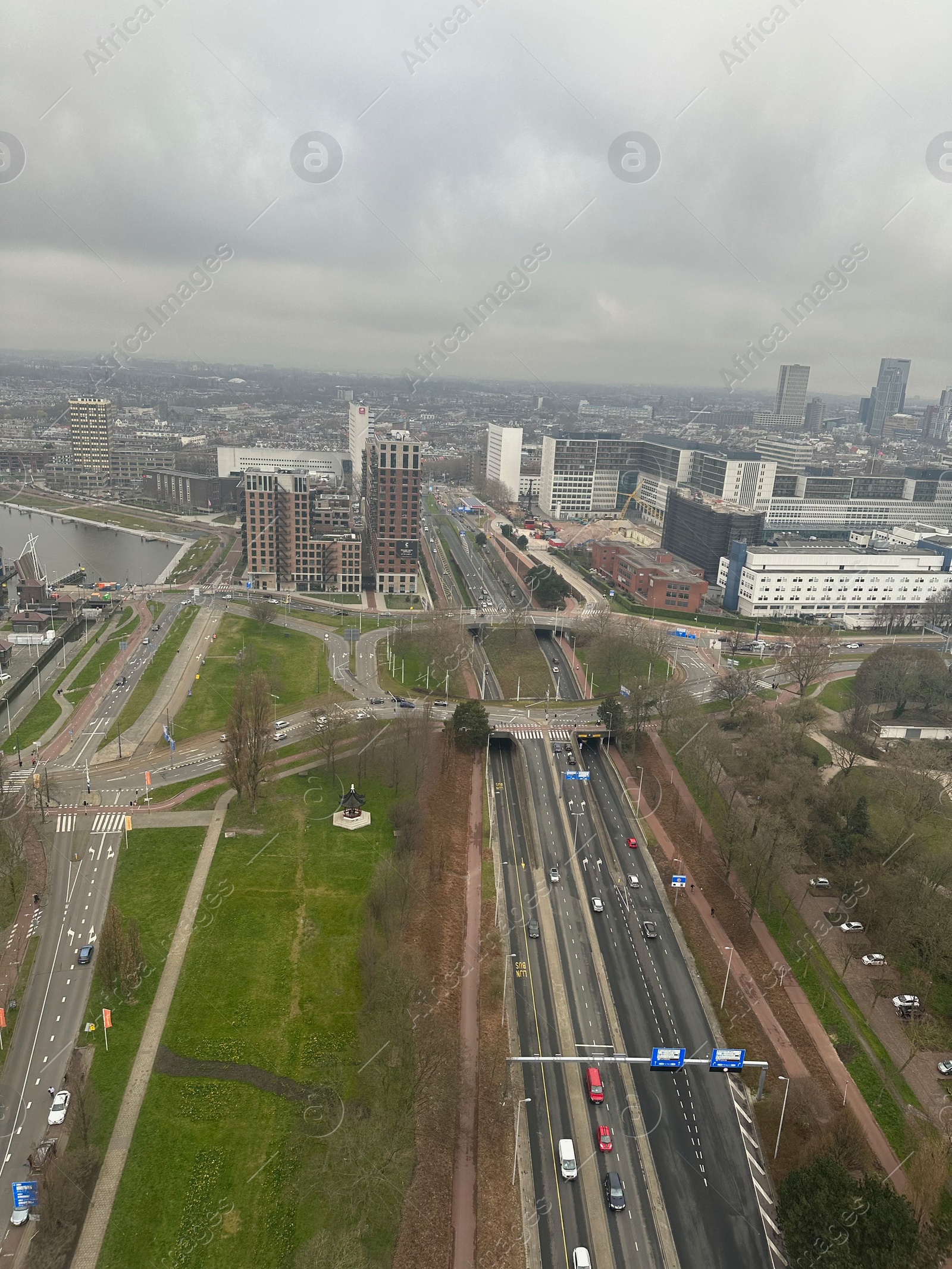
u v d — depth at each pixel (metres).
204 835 192.75
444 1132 127.25
